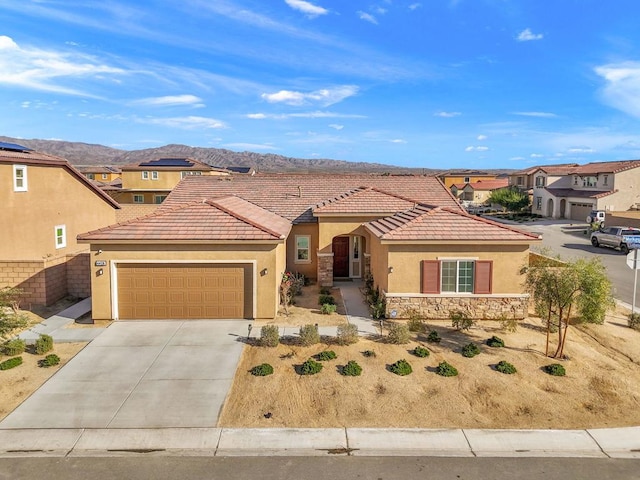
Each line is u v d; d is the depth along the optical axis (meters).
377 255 18.83
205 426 9.94
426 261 16.67
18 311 17.44
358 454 9.08
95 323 16.23
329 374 12.20
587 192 52.22
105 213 28.19
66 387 11.54
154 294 16.47
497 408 10.78
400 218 19.27
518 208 59.53
